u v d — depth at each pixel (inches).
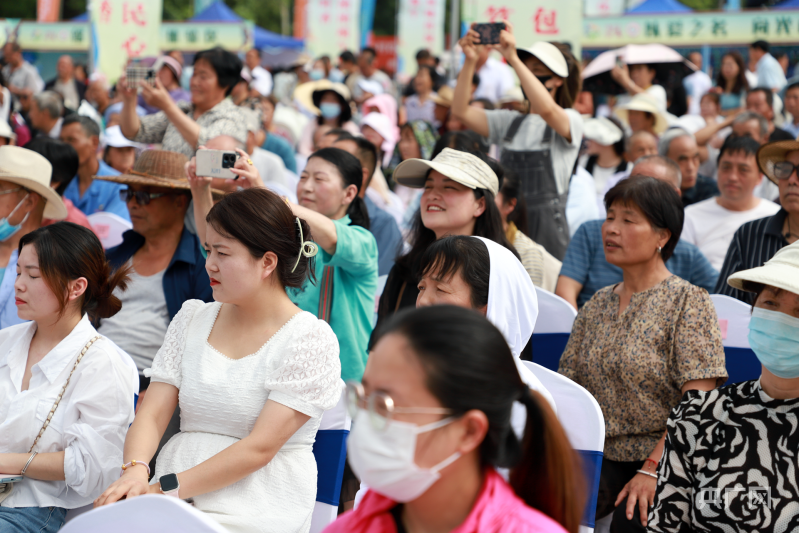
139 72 195.2
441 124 370.6
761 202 200.1
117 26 339.9
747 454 86.0
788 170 144.8
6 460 101.3
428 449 52.0
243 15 1209.4
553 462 57.0
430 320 52.7
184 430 97.3
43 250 106.6
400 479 52.2
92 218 205.6
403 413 51.9
